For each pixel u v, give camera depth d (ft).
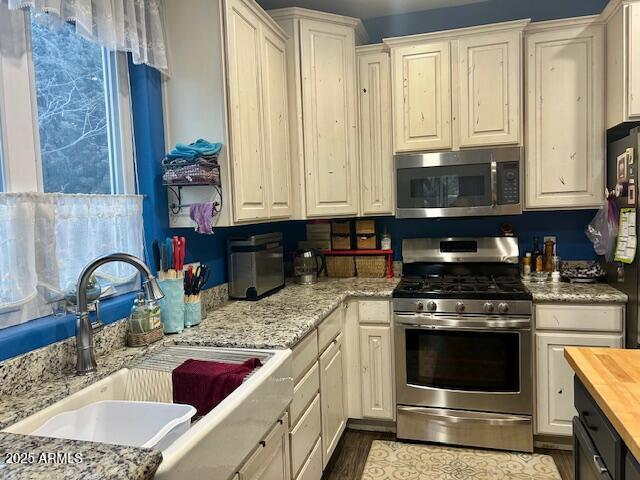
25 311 4.63
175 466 2.89
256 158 7.28
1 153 4.55
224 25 6.40
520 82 8.54
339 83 9.16
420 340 8.45
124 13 5.69
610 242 8.18
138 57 5.87
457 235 10.21
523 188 8.78
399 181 9.19
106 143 6.07
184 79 6.57
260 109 7.45
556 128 8.57
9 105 4.61
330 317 7.68
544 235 9.71
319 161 8.99
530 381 8.02
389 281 9.74
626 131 8.30
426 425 8.52
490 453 8.19
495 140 8.72
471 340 8.20
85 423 4.02
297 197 8.80
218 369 4.78
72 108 5.50
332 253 10.37
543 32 8.51
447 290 8.34
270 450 4.91
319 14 8.72
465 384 8.28
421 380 8.50
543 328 8.05
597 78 8.31
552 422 8.11
